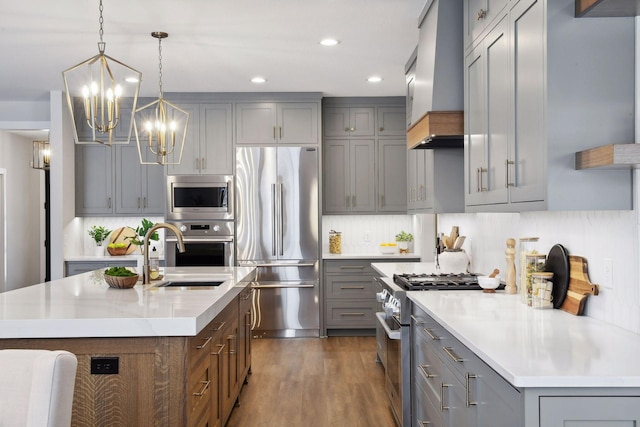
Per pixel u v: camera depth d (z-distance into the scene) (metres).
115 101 2.97
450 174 4.22
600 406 1.62
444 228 5.57
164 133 4.25
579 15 2.10
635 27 2.12
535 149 2.24
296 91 6.63
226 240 6.59
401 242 7.04
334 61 5.32
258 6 3.91
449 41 3.55
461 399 2.27
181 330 2.52
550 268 2.87
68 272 6.54
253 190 6.64
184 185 6.62
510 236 3.59
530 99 2.29
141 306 2.85
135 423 2.54
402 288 3.66
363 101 7.02
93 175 6.89
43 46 4.73
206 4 3.87
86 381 2.55
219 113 6.67
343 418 3.98
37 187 10.05
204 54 5.03
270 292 6.63
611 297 2.36
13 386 1.50
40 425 1.45
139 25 4.26
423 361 3.09
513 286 3.31
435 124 3.50
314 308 6.64
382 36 4.59
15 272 9.06
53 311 2.71
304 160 6.66
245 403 4.29
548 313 2.64
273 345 6.25
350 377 4.98
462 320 2.47
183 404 2.54
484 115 2.94
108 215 6.89
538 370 1.67
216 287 3.68
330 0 3.82
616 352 1.88
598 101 2.13
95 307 2.82
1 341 2.54
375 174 7.05
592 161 2.01
